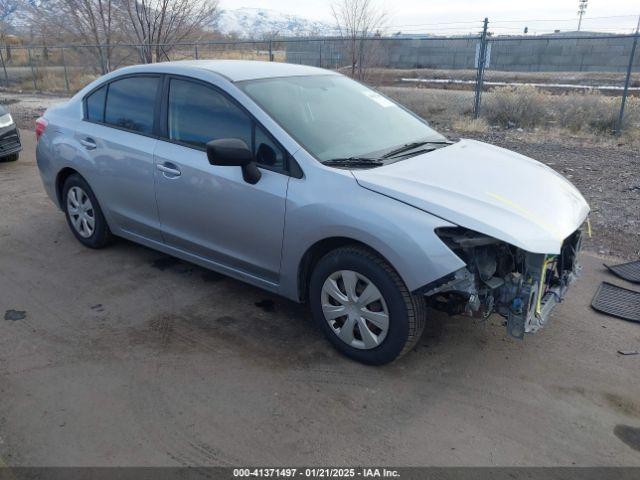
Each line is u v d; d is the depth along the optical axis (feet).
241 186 11.81
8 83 80.23
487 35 41.01
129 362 11.21
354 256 10.48
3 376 10.72
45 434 9.20
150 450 8.87
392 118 13.99
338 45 64.23
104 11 75.92
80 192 16.55
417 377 10.78
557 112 42.50
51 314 13.14
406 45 92.27
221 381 10.62
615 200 21.81
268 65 14.28
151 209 14.24
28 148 33.12
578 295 14.20
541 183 11.51
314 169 10.95
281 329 12.50
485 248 10.05
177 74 13.50
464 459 8.73
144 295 14.11
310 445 9.00
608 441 9.14
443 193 10.17
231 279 15.05
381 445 9.02
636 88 60.18
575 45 79.92
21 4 94.94
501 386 10.53
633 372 11.02
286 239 11.35
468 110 45.68
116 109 15.08
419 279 9.62
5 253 16.80
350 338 11.07
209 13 75.20
